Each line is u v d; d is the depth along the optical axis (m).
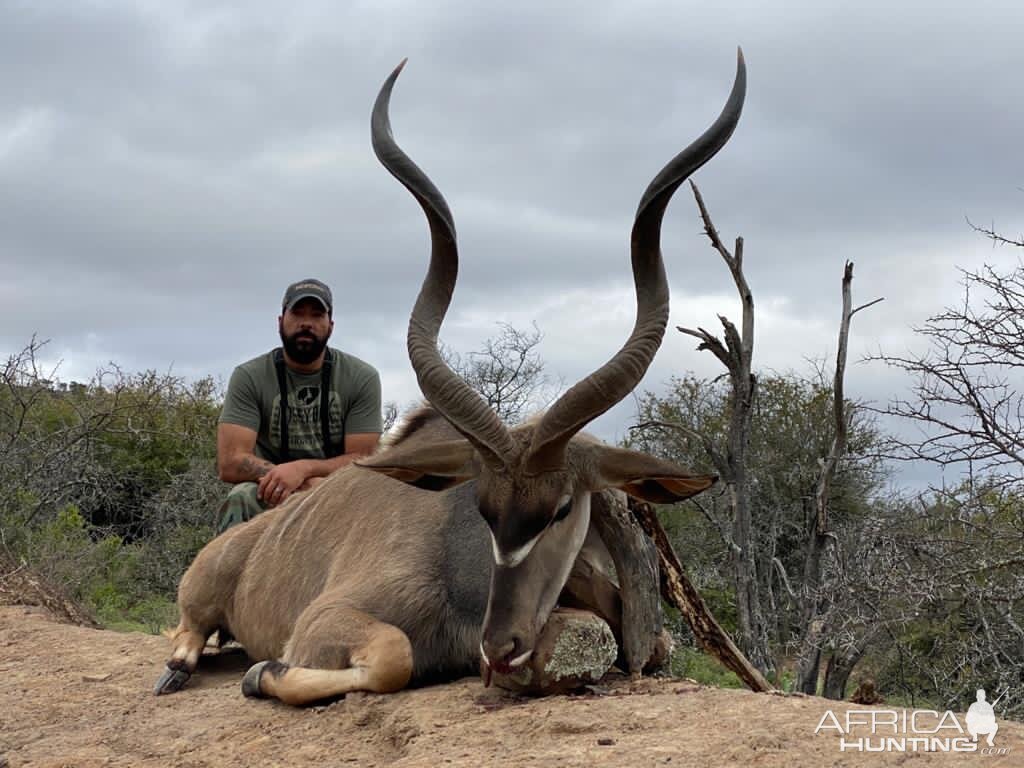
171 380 16.33
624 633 4.51
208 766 4.07
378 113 4.58
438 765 3.45
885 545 7.15
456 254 4.49
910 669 7.77
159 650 6.48
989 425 6.94
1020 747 3.14
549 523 4.08
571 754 3.35
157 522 13.38
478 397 4.14
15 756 4.42
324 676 4.52
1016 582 6.82
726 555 10.28
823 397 11.68
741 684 8.16
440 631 4.63
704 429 11.80
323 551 5.33
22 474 11.59
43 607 8.34
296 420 6.96
